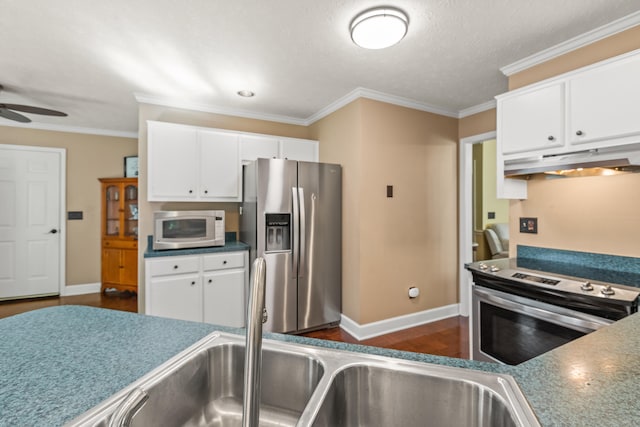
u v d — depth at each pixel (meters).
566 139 1.73
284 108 3.21
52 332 0.96
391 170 2.90
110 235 4.09
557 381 0.67
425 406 0.74
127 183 4.01
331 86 2.64
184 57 2.14
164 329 0.99
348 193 2.90
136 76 2.44
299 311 2.80
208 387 0.87
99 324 1.03
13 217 3.79
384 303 2.87
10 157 3.74
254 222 2.72
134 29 1.81
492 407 0.64
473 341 1.90
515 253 2.28
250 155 3.08
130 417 0.50
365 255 2.77
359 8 1.61
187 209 3.13
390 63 2.21
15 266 3.80
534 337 1.57
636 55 1.48
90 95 2.85
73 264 4.07
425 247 3.11
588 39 1.82
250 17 1.69
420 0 1.54
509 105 2.01
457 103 3.05
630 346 0.83
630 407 0.58
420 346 2.60
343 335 2.82
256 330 0.59
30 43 1.96
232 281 2.80
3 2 1.56
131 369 0.75
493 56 2.11
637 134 1.48
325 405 0.66
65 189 4.01
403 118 2.96
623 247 1.76
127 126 3.99
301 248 2.79
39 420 0.56
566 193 2.00
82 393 0.65
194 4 1.58
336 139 3.07
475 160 4.64
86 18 1.70
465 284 3.27
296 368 0.84
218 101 3.01
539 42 1.93
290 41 1.93
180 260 2.57
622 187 1.77
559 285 1.52
